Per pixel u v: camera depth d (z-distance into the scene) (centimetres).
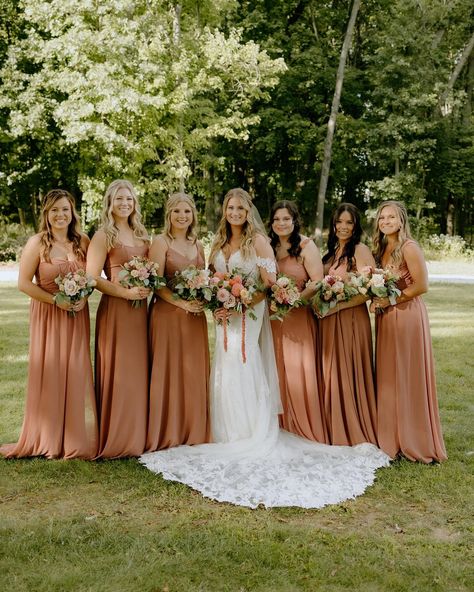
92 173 1998
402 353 417
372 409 432
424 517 335
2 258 2019
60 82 1628
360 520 332
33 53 1738
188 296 411
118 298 421
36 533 308
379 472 395
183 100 1714
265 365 446
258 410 431
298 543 302
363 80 2442
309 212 2695
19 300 1112
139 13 1711
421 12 2239
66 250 423
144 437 424
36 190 2369
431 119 2317
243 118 2075
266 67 1833
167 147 1939
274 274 428
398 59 2134
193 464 402
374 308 426
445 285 1466
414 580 272
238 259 430
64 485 372
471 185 2484
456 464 408
